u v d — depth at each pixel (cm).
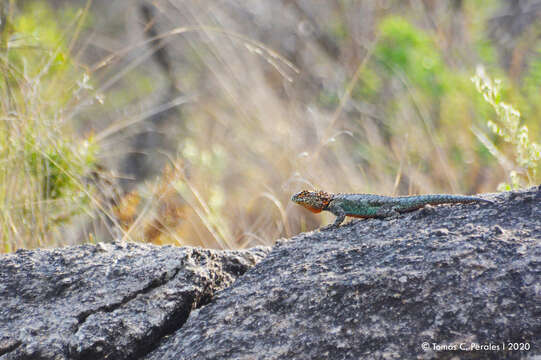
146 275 584
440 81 1606
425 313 487
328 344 491
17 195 952
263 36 2039
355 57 1941
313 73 1952
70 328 539
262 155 1510
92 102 1155
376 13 2069
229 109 1750
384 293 510
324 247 602
